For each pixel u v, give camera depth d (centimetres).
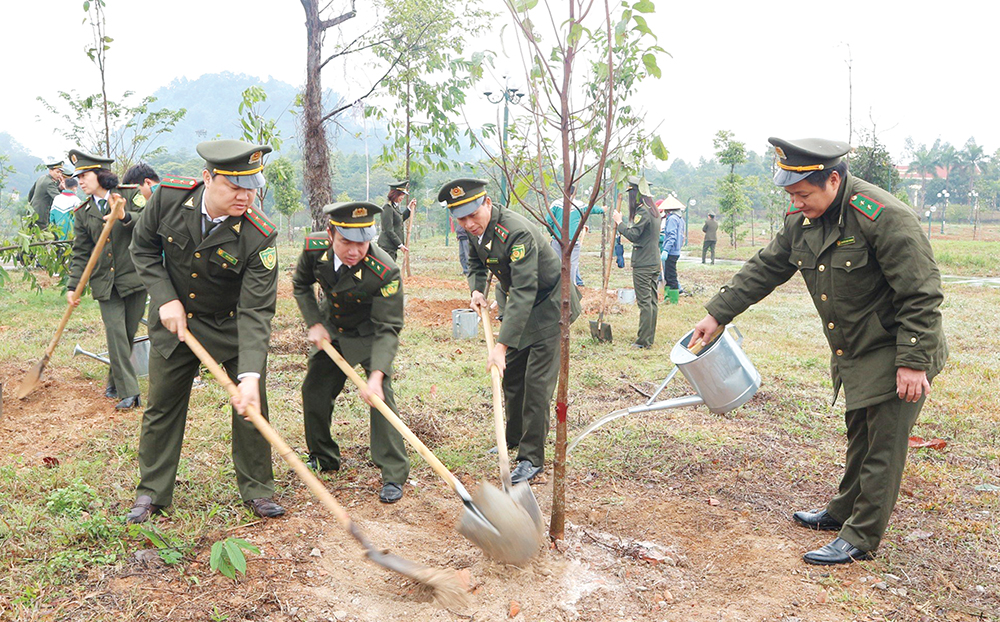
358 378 409
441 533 403
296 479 464
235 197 366
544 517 423
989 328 1115
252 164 367
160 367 393
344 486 460
